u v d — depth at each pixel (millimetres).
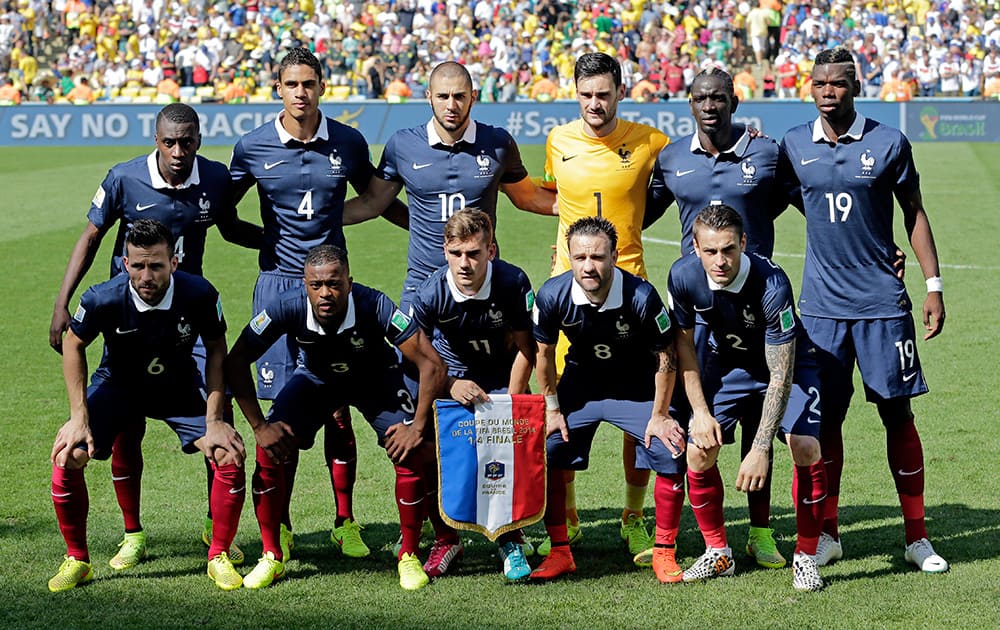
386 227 15664
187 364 5207
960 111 24422
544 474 5086
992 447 7008
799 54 27594
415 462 5059
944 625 4508
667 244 14586
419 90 27469
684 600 4828
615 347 5082
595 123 5820
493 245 5129
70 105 25797
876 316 5336
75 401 4930
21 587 4969
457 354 5398
